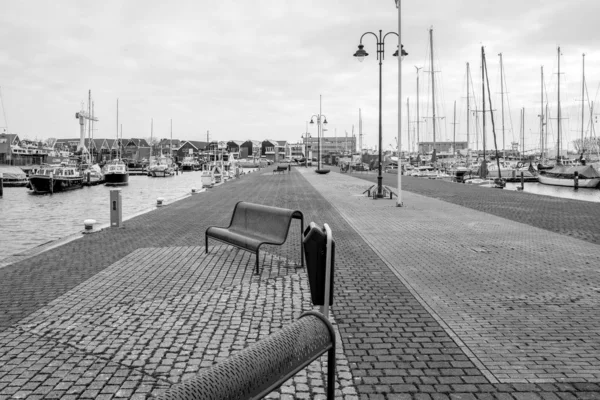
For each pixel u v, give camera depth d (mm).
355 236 12086
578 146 76562
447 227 13703
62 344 5074
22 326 5613
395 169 75312
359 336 5250
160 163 102750
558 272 8227
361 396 3945
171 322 5742
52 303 6492
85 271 8383
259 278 7855
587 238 11781
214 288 7254
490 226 13898
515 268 8523
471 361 4617
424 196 24828
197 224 14789
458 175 57281
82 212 28047
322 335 2709
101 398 3938
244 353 2262
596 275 8000
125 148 139250
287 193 27406
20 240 16438
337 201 22094
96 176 60438
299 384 4156
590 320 5789
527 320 5785
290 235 12391
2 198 40750
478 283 7484
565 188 49938
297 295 6855
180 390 1908
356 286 7297
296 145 179750
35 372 4418
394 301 6535
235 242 8828
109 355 4789
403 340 5137
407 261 9109
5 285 7438
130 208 30578
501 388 4078
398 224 14336
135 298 6730
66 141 139375
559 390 4043
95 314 6043
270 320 5801
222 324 5664
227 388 2051
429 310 6152
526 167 66562
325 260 3654
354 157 102750
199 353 4828
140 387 4121
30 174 49312
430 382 4188
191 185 59438
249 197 24906
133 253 10000
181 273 8211
